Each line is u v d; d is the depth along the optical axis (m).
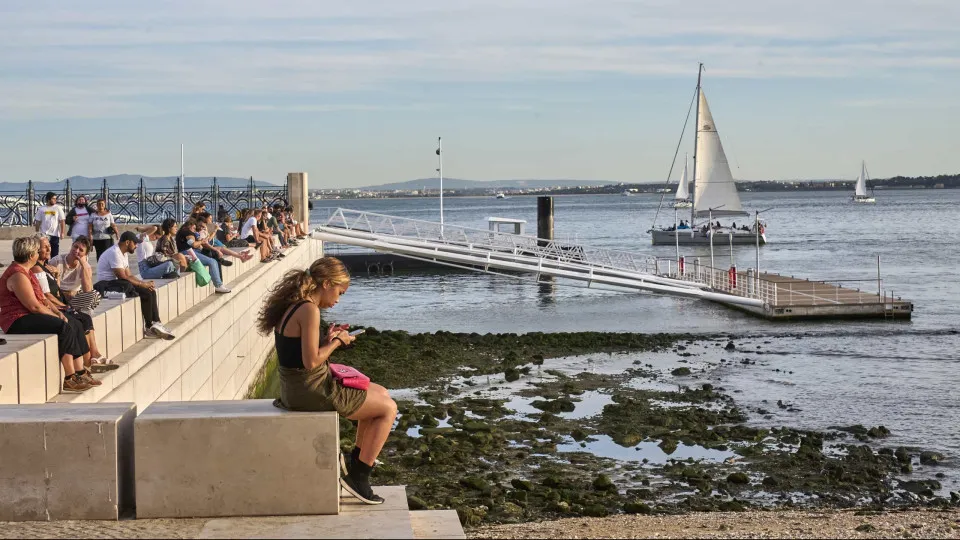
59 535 6.82
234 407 7.61
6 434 7.08
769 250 90.31
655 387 25.36
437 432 19.22
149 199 44.34
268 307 7.47
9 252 31.11
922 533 11.69
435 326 39.50
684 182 129.62
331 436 7.38
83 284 12.73
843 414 22.05
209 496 7.28
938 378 26.53
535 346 32.16
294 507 7.38
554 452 18.19
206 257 21.19
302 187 50.12
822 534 11.61
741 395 24.30
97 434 7.16
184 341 16.22
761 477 16.62
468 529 12.44
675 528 12.08
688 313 42.78
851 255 81.81
